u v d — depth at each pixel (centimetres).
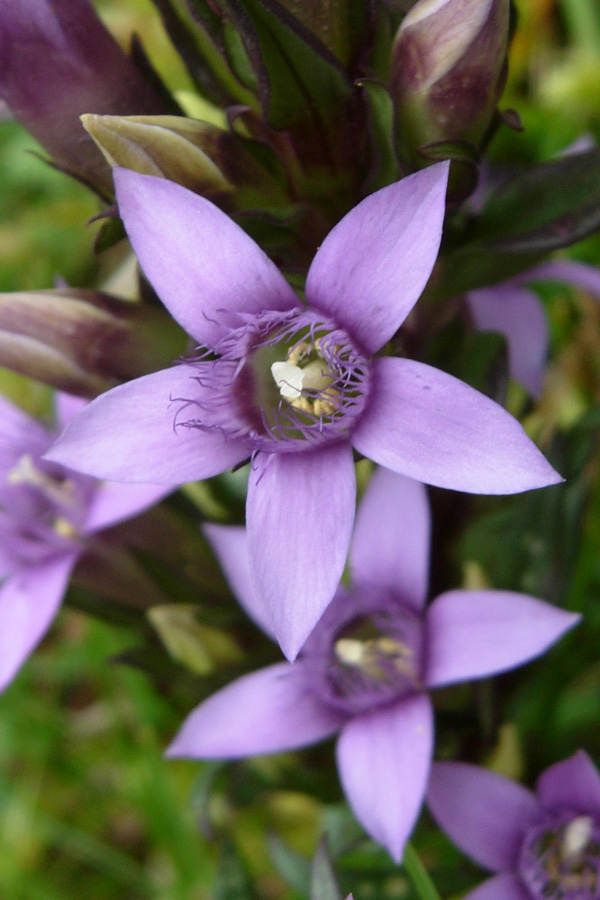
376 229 12
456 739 15
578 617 13
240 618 15
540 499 15
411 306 12
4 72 13
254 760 15
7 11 13
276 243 13
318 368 13
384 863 15
